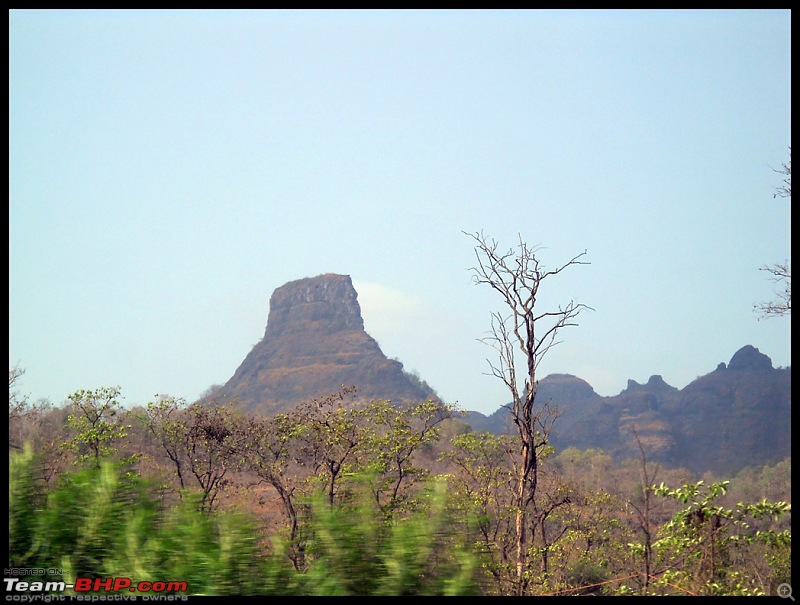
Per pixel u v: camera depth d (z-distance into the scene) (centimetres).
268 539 965
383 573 884
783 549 1529
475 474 3173
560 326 3284
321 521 923
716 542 1587
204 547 939
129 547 964
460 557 909
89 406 3338
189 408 3684
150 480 1127
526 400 3194
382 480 1071
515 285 3353
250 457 3569
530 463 3081
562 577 2575
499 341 3300
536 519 2992
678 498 1623
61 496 1053
